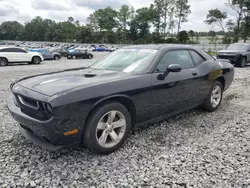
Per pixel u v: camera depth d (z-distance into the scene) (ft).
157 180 7.66
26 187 7.25
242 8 147.43
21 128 9.95
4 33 335.26
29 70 39.11
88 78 9.67
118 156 9.25
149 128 12.14
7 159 8.88
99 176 7.89
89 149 9.14
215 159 8.99
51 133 7.84
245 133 11.55
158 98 10.85
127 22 269.23
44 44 223.92
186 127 12.35
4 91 21.12
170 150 9.75
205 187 7.29
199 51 14.21
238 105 16.70
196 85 13.00
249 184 7.42
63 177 7.80
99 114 8.73
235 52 42.98
